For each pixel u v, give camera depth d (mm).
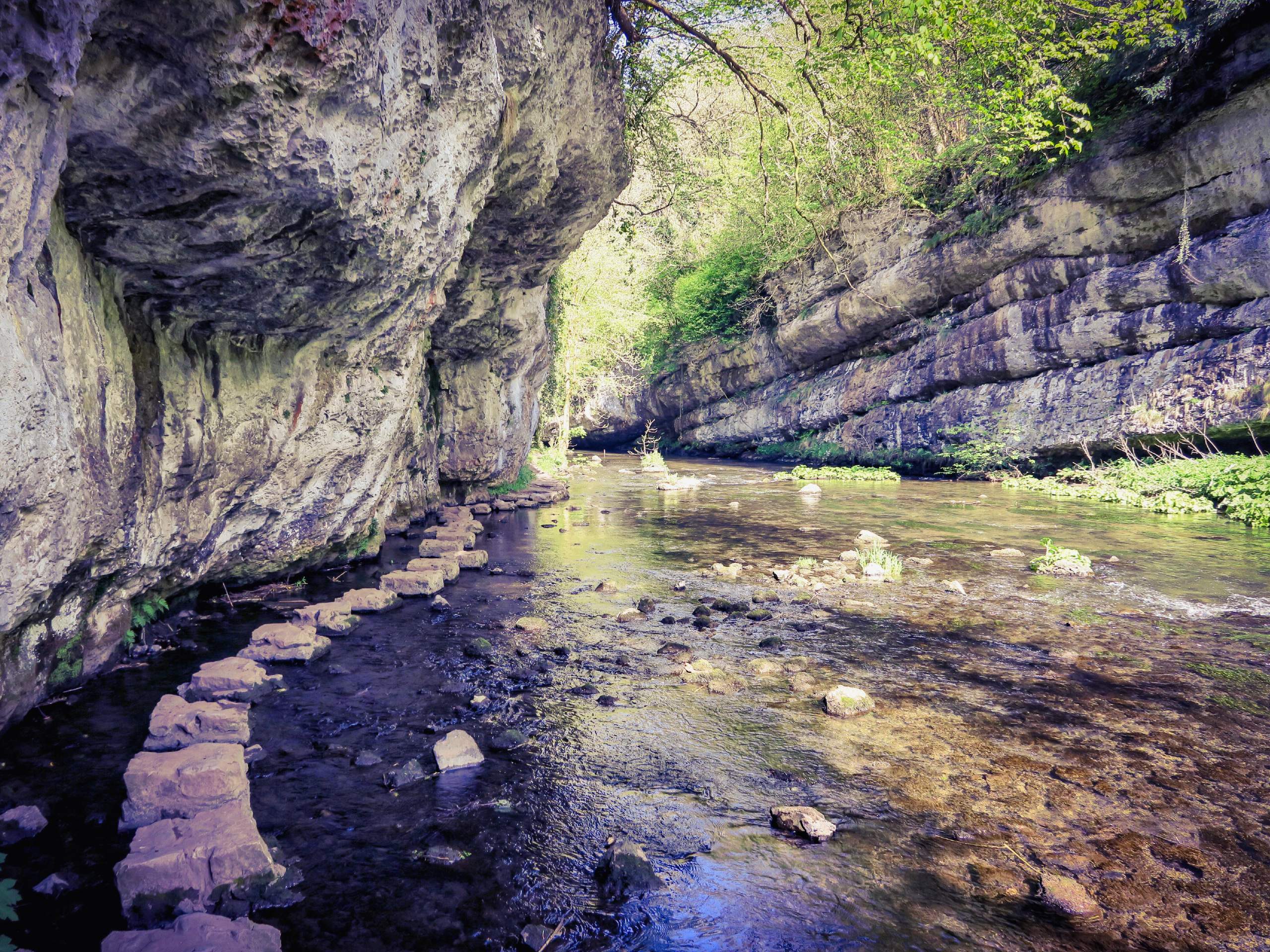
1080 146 8469
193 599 6789
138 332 4512
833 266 25562
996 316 19672
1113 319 16688
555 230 10000
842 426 26438
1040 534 11867
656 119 11344
